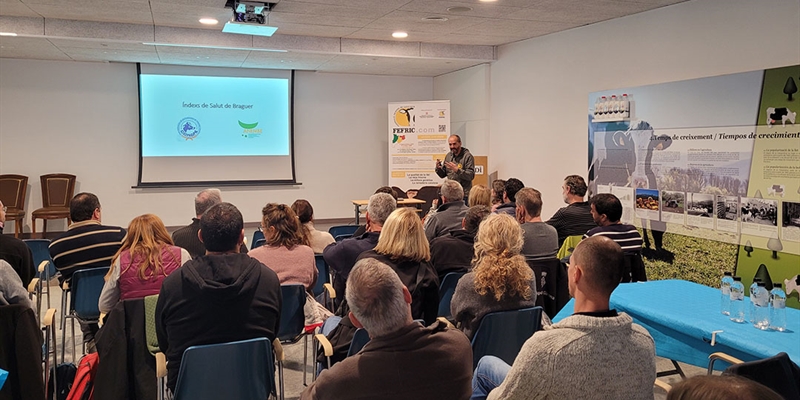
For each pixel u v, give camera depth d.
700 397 0.80
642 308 2.65
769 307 2.38
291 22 6.52
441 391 1.57
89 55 7.89
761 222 4.78
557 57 7.25
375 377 1.53
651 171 5.87
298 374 3.63
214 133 9.28
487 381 2.13
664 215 5.73
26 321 2.19
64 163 8.57
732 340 2.22
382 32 7.17
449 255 3.25
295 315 3.01
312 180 10.01
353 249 3.10
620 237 3.49
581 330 1.47
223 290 2.06
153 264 2.76
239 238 2.23
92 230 3.45
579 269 1.59
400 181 9.33
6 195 7.99
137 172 8.98
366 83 10.22
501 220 2.52
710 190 5.23
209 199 3.79
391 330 1.57
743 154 4.93
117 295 2.78
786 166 4.58
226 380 2.08
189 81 9.06
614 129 6.32
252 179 9.59
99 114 8.70
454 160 7.60
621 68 6.29
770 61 4.75
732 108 5.02
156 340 2.34
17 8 5.77
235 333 2.11
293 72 9.66
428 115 9.21
